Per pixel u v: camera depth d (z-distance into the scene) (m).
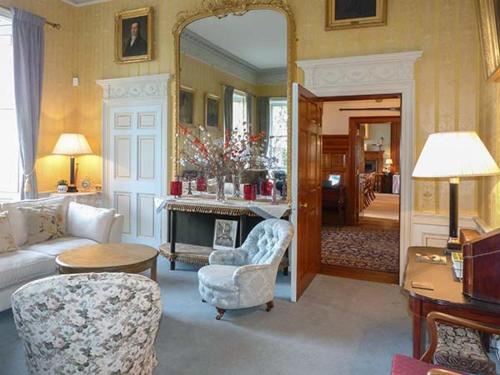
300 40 4.45
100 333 1.65
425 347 1.96
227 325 3.13
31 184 4.89
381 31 4.13
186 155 5.04
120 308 1.66
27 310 1.65
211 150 4.61
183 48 5.03
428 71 3.98
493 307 1.71
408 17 4.03
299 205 3.69
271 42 4.57
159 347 2.75
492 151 3.10
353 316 3.33
